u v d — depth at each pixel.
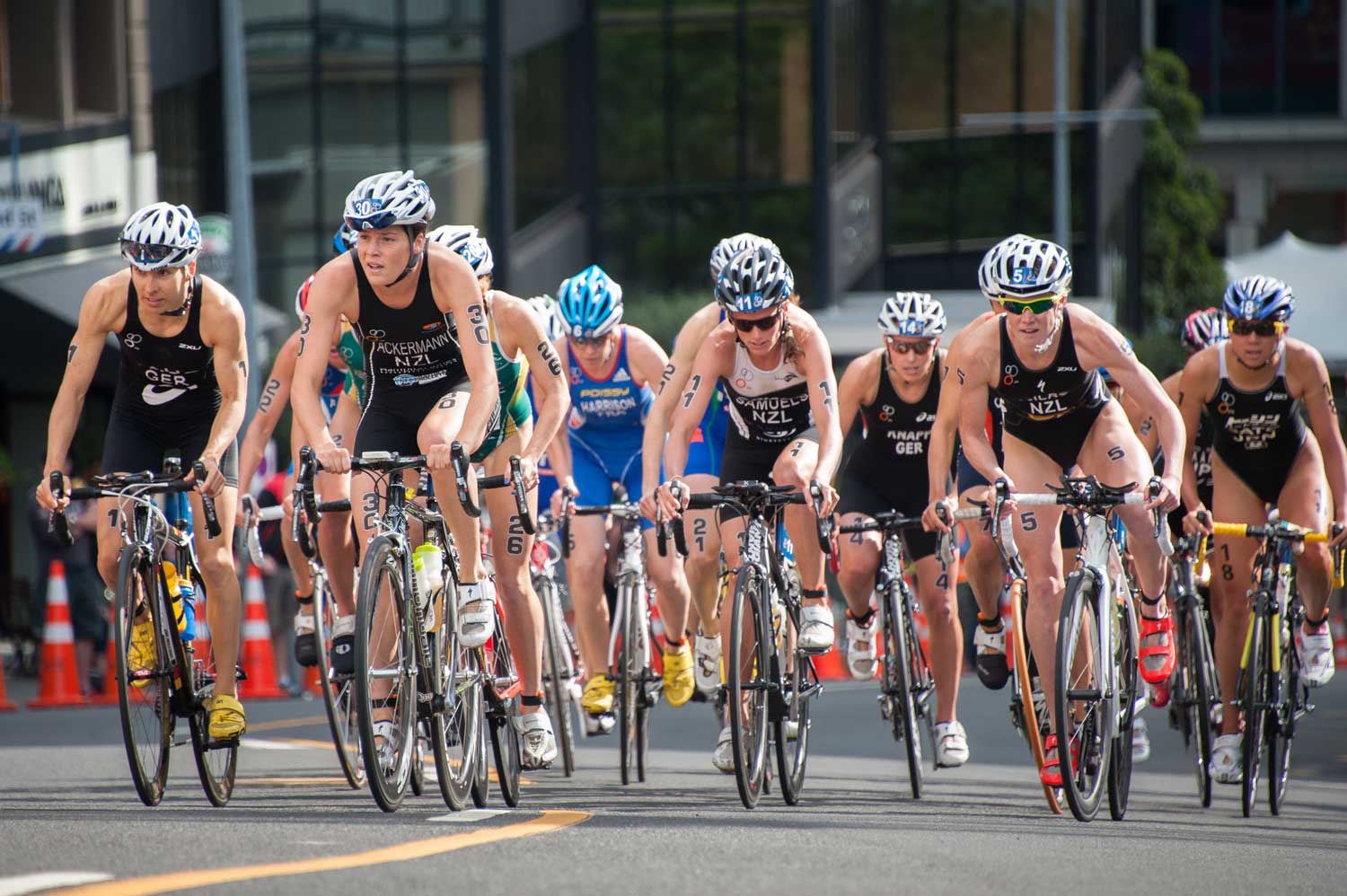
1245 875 14.45
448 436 17.30
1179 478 18.48
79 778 21.25
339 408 21.22
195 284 18.19
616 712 26.41
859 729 31.78
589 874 13.21
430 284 16.95
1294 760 28.52
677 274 81.12
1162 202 119.88
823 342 20.23
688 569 21.81
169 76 61.62
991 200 98.06
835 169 83.00
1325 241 155.12
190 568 18.47
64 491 17.67
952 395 19.66
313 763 24.05
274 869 13.07
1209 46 151.25
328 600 22.50
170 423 19.06
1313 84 150.12
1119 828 17.80
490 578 19.42
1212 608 24.16
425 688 16.91
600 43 80.31
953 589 22.69
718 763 21.94
